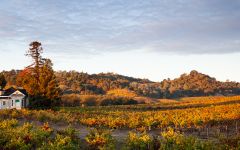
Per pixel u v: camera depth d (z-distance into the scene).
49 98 70.44
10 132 34.06
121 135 43.22
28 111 56.56
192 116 56.81
